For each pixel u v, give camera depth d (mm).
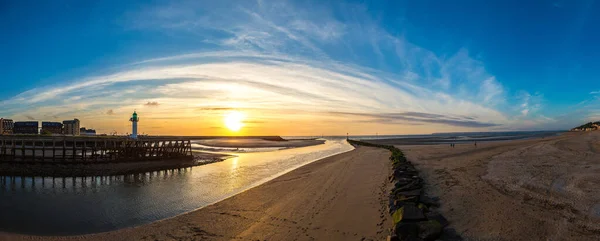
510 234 6945
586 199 9328
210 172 21641
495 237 6836
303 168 21922
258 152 41750
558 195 9922
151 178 19234
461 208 9039
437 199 10219
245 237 8117
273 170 22031
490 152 26328
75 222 10117
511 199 9672
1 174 20031
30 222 10117
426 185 12617
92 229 9414
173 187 16062
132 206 12102
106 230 9305
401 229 6898
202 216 10258
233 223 9367
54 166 22609
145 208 11766
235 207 11227
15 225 9797
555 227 7223
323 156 33156
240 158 32125
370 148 45812
